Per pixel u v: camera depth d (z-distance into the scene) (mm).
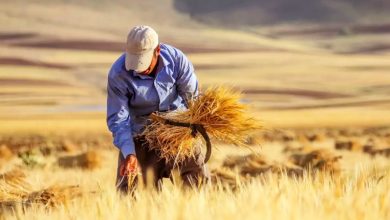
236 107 12680
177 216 8625
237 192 10781
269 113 169125
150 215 9039
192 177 12805
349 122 149750
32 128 134500
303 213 8758
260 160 27500
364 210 8977
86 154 35719
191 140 12617
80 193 14461
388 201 9586
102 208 9797
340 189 10484
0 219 11070
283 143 69562
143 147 12977
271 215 8523
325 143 72375
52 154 51438
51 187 15102
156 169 12977
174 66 12609
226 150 38969
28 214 10898
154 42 12148
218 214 8656
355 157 42031
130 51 12141
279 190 10039
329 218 8656
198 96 12734
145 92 12633
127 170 12516
